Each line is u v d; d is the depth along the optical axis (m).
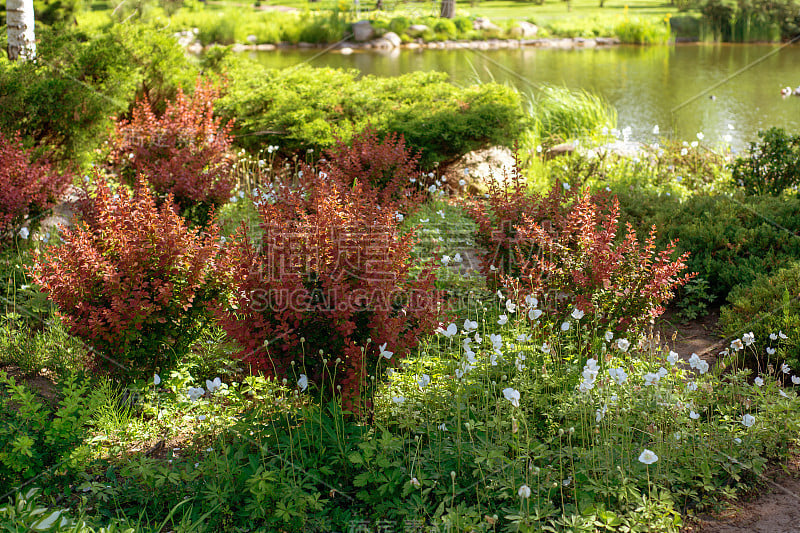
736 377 4.26
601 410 3.72
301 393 4.01
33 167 6.84
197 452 3.94
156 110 10.34
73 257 4.39
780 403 3.98
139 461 3.67
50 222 7.14
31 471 3.44
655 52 27.84
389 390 4.29
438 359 4.70
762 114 15.59
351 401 3.87
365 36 30.83
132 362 4.57
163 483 3.47
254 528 3.35
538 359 4.58
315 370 4.05
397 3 39.06
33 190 6.57
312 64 24.36
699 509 3.46
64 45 8.69
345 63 24.75
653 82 20.33
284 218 4.37
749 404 4.29
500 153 10.27
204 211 6.99
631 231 5.07
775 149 8.39
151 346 4.51
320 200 4.14
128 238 4.49
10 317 5.30
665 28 31.48
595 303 4.81
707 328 5.79
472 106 10.11
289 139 9.63
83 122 7.96
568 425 3.92
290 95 10.53
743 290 5.61
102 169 8.30
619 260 4.81
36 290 5.57
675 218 7.05
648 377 3.77
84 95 7.93
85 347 4.50
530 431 3.88
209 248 4.56
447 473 3.54
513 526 3.13
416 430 3.87
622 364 4.58
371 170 7.18
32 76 7.90
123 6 16.27
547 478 3.45
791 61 24.47
